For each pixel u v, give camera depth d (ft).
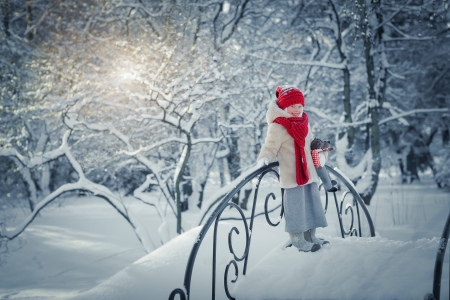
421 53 43.45
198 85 23.24
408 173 64.75
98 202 55.57
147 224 34.22
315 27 38.81
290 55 33.73
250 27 39.14
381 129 55.21
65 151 23.09
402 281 8.29
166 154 29.04
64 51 33.30
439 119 51.72
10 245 28.45
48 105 27.55
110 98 26.03
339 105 46.21
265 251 12.30
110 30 34.42
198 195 37.09
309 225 9.97
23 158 23.45
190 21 31.96
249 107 29.78
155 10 37.58
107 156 28.14
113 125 24.36
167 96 21.30
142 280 10.80
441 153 51.47
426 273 8.47
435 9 22.97
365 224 25.93
